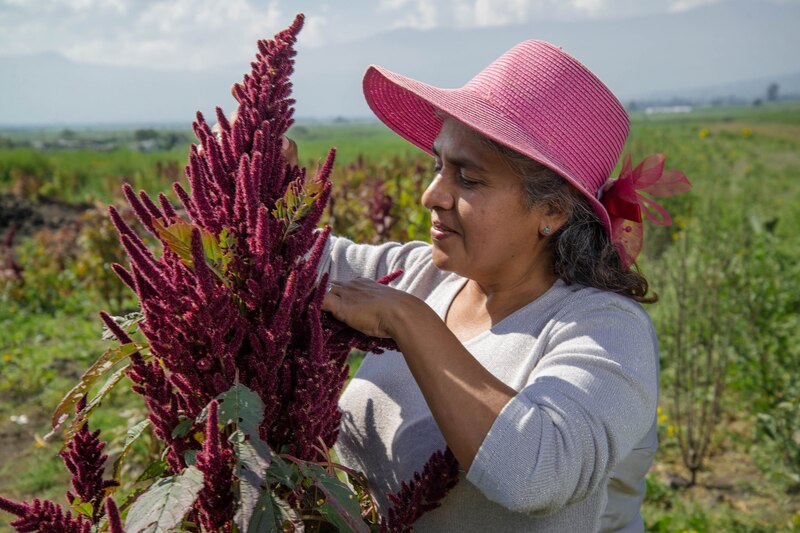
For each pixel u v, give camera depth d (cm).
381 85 169
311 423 113
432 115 179
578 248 143
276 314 109
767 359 529
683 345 554
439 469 134
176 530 94
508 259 146
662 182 148
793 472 435
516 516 138
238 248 112
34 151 2744
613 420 122
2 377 624
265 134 121
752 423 513
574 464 117
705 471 462
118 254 807
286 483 99
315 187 114
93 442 117
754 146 3691
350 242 191
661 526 391
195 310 103
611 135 148
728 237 644
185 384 110
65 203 1681
